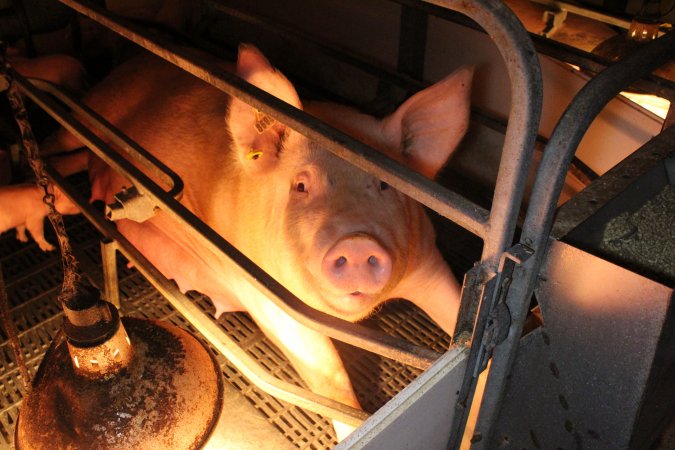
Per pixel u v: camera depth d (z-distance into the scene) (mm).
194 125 1533
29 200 1507
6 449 1182
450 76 1079
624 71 636
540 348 774
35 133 2033
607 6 2078
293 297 832
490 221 636
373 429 673
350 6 1814
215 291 1456
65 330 789
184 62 838
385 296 1225
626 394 722
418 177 677
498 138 1616
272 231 1231
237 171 1350
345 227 1113
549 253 691
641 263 826
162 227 1510
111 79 1854
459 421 831
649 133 1275
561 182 625
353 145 702
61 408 820
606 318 686
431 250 1323
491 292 677
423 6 1452
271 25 1739
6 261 1599
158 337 890
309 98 1941
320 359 1195
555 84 1430
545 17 1904
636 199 879
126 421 816
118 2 2227
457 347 729
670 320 660
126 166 1049
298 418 1252
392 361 1375
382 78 1609
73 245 1627
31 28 2189
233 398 1280
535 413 843
